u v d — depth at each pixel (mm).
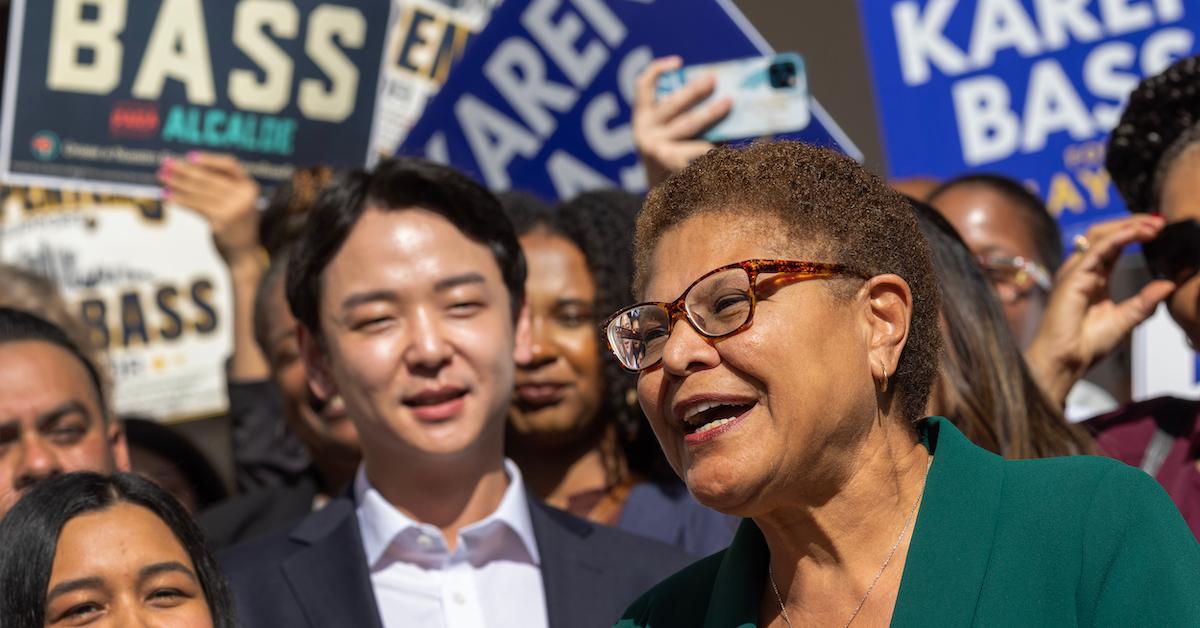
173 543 2637
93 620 2531
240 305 4535
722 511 1985
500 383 3131
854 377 1958
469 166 4434
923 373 2033
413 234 3107
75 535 2568
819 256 1955
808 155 2049
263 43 4637
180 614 2578
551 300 3650
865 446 1994
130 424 4410
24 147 4438
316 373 3318
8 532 2588
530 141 4406
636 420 3625
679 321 1962
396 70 5219
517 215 3812
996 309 3049
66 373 3281
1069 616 1889
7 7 5961
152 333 5023
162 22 4566
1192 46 4277
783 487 1950
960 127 4578
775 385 1913
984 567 1928
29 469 3152
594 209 3748
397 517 3105
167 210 5082
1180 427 3250
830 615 2035
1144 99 3275
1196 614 1816
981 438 2904
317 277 3178
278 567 3066
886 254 1999
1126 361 4922
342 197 3170
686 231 2004
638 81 3834
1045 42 4469
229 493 4750
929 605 1913
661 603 2266
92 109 4496
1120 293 5055
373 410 3086
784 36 6129
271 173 4641
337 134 4684
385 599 3094
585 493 3689
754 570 2145
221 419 5051
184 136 4562
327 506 3219
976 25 4562
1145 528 1900
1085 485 1962
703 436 1951
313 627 2973
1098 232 3414
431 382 3059
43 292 4270
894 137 4656
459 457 3096
